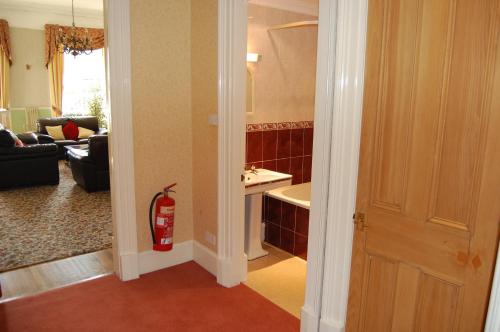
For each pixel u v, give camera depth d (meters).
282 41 3.89
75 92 8.71
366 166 1.84
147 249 3.14
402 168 1.72
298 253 3.64
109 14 2.66
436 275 1.65
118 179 2.88
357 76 1.83
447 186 1.58
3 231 3.97
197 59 2.99
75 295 2.79
